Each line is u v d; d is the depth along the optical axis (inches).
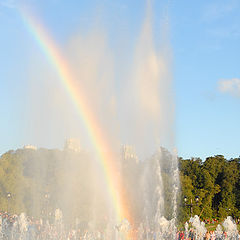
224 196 4067.4
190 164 4266.7
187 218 3193.9
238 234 2596.0
